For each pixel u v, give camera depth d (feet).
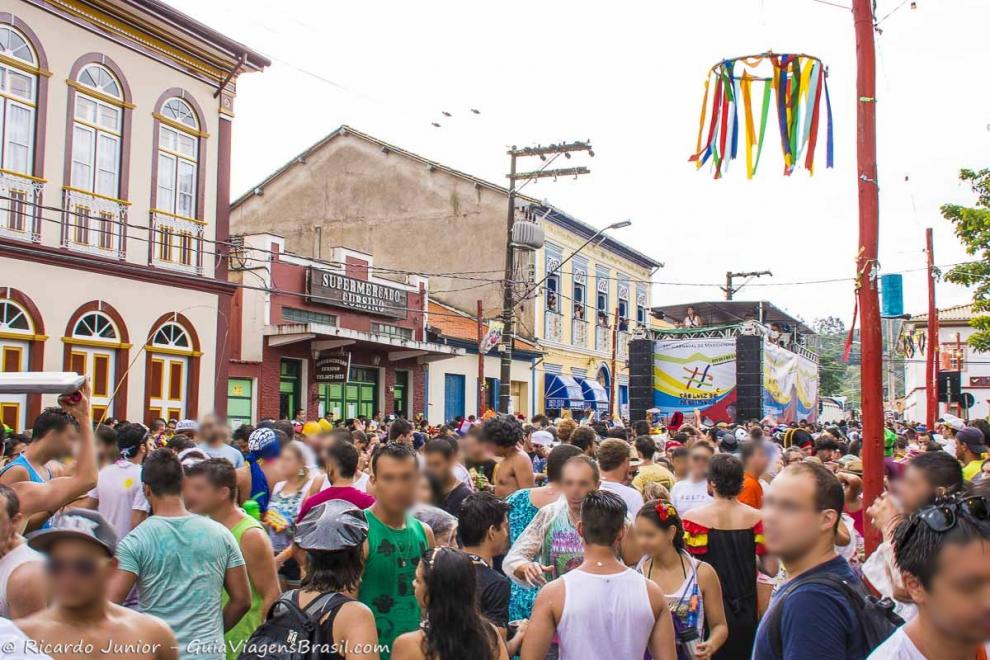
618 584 13.43
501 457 25.55
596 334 127.95
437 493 21.70
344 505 12.98
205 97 64.80
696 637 15.65
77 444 15.40
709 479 18.12
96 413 55.77
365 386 85.15
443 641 11.37
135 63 59.00
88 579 10.11
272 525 22.27
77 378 15.33
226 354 65.72
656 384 88.43
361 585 14.61
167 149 61.82
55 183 53.52
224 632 15.64
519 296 106.01
